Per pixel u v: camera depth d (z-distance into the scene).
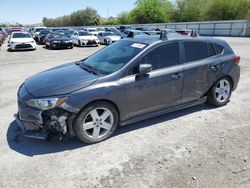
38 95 3.44
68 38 19.77
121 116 3.90
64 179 2.94
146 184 2.83
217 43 5.00
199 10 51.19
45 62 12.12
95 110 3.63
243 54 13.47
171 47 4.31
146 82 3.96
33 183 2.87
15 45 17.62
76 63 4.78
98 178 2.95
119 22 75.31
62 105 3.35
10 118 4.68
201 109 5.05
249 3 43.59
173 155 3.41
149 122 4.45
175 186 2.79
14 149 3.59
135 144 3.71
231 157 3.34
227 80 5.13
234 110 5.00
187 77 4.43
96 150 3.56
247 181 2.87
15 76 8.69
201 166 3.15
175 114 4.79
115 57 4.22
